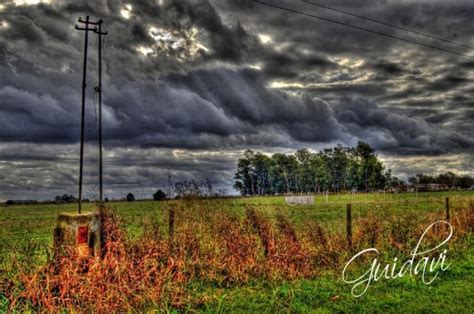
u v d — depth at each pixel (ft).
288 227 48.37
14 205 322.34
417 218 60.70
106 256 34.45
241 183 486.79
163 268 36.60
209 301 35.27
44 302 29.43
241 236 45.11
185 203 51.75
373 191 433.89
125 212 136.46
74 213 36.91
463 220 68.85
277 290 37.88
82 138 39.01
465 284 41.50
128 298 32.73
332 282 41.96
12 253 35.88
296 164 486.79
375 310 34.19
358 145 471.21
